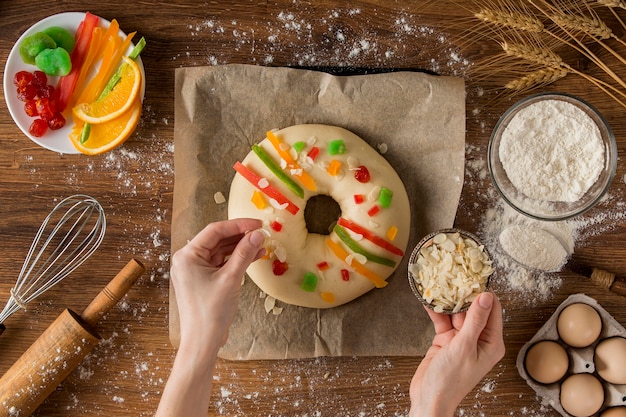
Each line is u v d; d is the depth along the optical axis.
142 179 0.97
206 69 0.93
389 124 0.95
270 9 0.97
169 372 0.96
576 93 0.97
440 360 0.84
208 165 0.95
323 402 0.96
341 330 0.94
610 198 0.96
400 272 0.96
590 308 0.92
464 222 0.96
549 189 0.92
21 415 0.92
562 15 0.90
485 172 0.96
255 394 0.96
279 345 0.94
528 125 0.92
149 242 0.96
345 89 0.93
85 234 0.97
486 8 0.95
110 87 0.94
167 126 0.97
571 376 0.93
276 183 0.92
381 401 0.96
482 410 0.96
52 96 0.94
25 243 0.96
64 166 0.97
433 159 0.94
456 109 0.93
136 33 0.96
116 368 0.96
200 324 0.81
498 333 0.85
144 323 0.96
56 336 0.91
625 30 0.97
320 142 0.92
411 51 0.97
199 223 0.94
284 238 0.91
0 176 0.96
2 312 0.94
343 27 0.97
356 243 0.92
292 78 0.93
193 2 0.96
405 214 0.93
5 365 0.96
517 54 0.92
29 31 0.93
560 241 0.95
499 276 0.96
